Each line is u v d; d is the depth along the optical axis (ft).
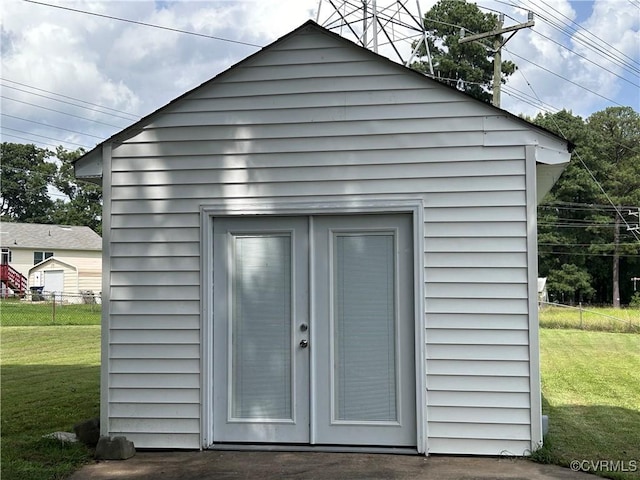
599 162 136.46
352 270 18.63
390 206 18.24
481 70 116.06
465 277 17.83
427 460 17.16
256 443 18.62
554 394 28.55
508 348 17.57
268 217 18.99
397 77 18.44
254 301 18.98
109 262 19.17
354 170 18.48
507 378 17.52
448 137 18.13
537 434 17.29
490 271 17.76
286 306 18.86
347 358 18.49
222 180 19.01
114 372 18.92
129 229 19.22
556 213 136.36
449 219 17.99
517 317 17.58
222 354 18.90
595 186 133.69
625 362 40.52
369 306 18.51
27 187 199.00
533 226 17.61
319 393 18.51
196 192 19.08
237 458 17.51
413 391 18.06
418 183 18.19
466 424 17.57
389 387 18.26
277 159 18.81
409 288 18.30
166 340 18.85
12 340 53.36
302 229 18.89
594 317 74.64
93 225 186.50
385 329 18.39
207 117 19.13
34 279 117.19
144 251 19.12
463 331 17.76
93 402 26.61
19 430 21.39
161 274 19.04
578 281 132.87
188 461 17.33
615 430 20.89
